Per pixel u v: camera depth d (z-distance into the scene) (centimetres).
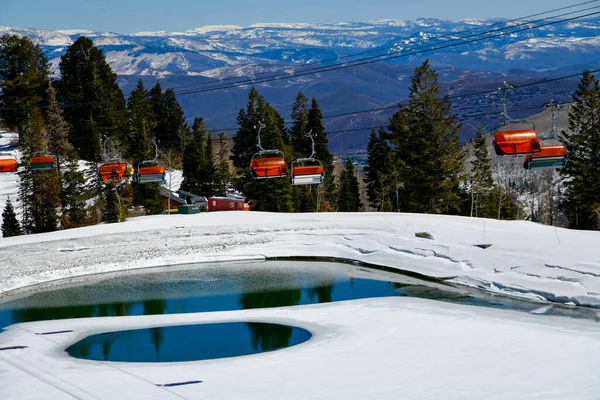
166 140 13712
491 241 4938
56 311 4212
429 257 5075
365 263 5444
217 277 5122
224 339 3241
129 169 7538
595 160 7994
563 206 8838
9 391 2230
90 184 8725
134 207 9650
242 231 6156
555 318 3359
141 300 4441
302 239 6028
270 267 5469
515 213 10081
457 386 2064
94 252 5603
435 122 8425
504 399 1884
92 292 4731
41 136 7612
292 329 3388
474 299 4131
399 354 2612
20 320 4016
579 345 2616
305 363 2547
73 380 2362
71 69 11338
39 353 2969
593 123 8031
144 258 5659
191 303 4325
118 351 3069
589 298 3781
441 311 3541
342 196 10750
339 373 2334
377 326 3241
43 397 2134
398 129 10212
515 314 3475
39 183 7288
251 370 2459
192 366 2580
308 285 4756
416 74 8519
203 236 6059
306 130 12206
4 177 9394
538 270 4247
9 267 5122
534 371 2209
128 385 2258
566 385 2006
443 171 8419
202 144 12069
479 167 9381
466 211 10031
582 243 4475
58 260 5381
